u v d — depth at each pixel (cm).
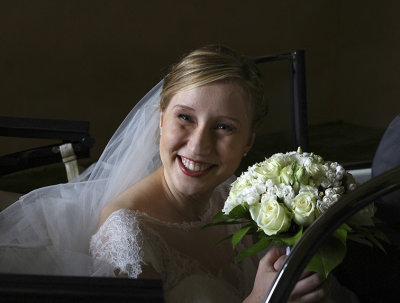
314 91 793
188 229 150
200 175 145
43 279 90
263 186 121
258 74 146
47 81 628
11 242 137
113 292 88
